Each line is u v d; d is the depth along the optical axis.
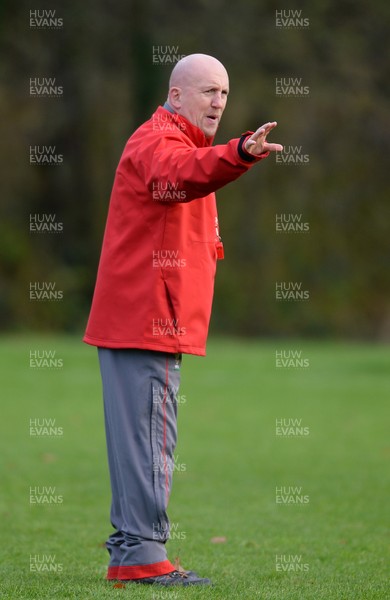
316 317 112.25
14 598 16.39
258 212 113.81
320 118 114.38
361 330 112.44
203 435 43.62
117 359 17.39
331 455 38.88
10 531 24.94
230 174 15.71
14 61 108.88
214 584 17.73
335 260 114.81
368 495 30.88
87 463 36.69
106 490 31.59
